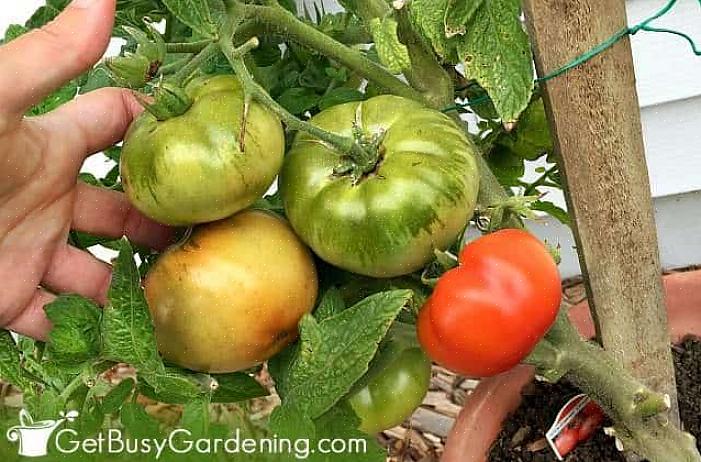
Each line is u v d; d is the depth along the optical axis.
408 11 0.51
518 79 0.47
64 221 0.55
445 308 0.47
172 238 0.58
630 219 0.54
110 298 0.46
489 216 0.51
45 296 0.56
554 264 0.48
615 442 0.63
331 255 0.48
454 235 0.48
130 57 0.46
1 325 0.56
